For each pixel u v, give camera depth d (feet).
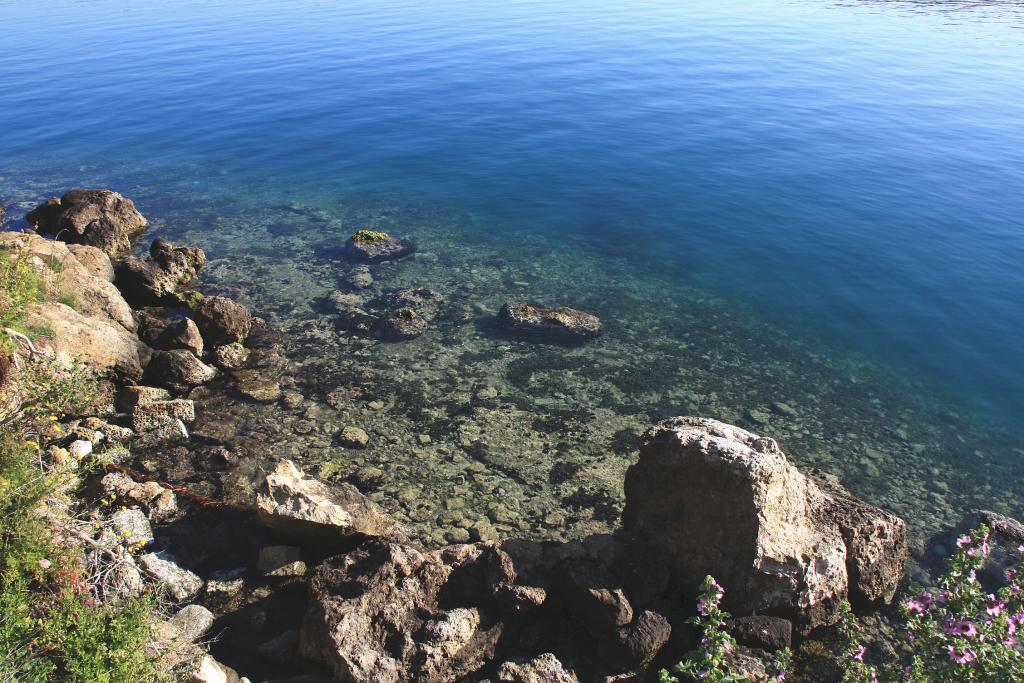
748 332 61.82
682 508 32.40
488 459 45.11
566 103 129.80
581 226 83.35
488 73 151.74
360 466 43.88
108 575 29.58
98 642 25.00
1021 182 87.92
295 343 58.29
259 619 32.04
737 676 25.58
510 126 118.73
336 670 28.40
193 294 65.57
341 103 132.98
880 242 75.31
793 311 64.69
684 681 29.01
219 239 80.53
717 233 79.71
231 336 56.44
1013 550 35.63
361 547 34.24
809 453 47.11
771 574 30.19
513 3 259.19
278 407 49.67
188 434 45.88
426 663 28.48
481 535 38.91
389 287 68.85
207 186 97.40
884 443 48.29
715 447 31.40
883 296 65.98
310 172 102.42
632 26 204.85
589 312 64.95
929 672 25.23
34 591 27.14
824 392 53.72
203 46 181.98
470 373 54.54
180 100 135.54
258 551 36.04
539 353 57.67
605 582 31.17
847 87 133.39
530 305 62.08
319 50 176.35
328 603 30.14
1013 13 216.95
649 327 62.44
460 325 61.52
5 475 30.22
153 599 30.22
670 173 96.94
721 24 205.77
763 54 163.43
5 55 171.01
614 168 99.81
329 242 79.87
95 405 45.73
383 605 30.25
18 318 43.80
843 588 31.40
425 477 43.24
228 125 122.31
